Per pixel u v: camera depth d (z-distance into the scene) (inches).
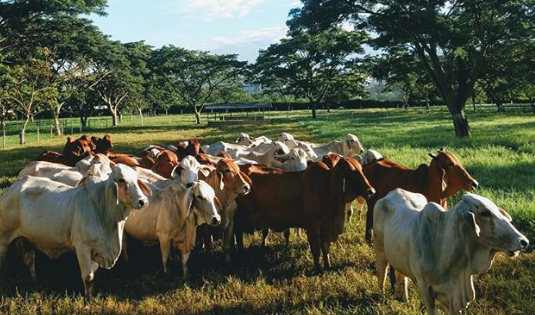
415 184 326.0
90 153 527.5
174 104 3991.1
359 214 414.9
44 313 252.1
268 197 322.7
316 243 304.8
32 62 1376.7
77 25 1397.6
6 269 311.3
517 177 489.4
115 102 2347.4
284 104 3786.9
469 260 180.2
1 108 1344.7
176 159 413.7
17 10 1153.4
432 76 1011.3
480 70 1017.5
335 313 238.8
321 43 2151.8
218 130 1669.5
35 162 391.2
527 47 1016.2
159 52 2308.1
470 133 990.4
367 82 2380.7
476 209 176.6
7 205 285.7
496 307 234.4
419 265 197.3
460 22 1013.8
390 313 234.4
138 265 326.0
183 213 288.8
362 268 300.0
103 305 259.9
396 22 933.8
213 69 2301.9
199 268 323.3
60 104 1704.0
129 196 260.2
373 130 1253.1
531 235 327.9
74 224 266.2
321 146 598.5
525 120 1408.7
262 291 269.7
